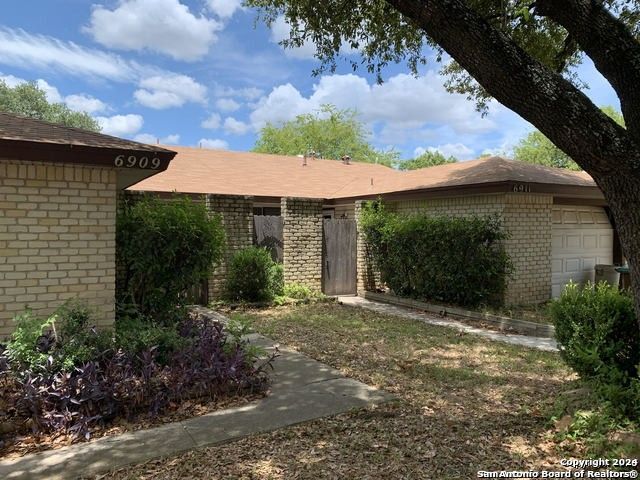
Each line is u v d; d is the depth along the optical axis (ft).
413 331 27.37
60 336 15.96
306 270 40.22
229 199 36.04
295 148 134.00
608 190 11.75
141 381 14.47
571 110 11.28
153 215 22.59
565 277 36.88
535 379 18.52
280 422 13.88
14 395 13.46
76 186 17.06
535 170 37.24
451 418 14.32
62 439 12.80
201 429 13.39
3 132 15.76
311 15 26.13
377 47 29.09
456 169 41.88
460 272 32.35
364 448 12.28
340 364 20.39
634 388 13.03
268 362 17.92
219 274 35.65
